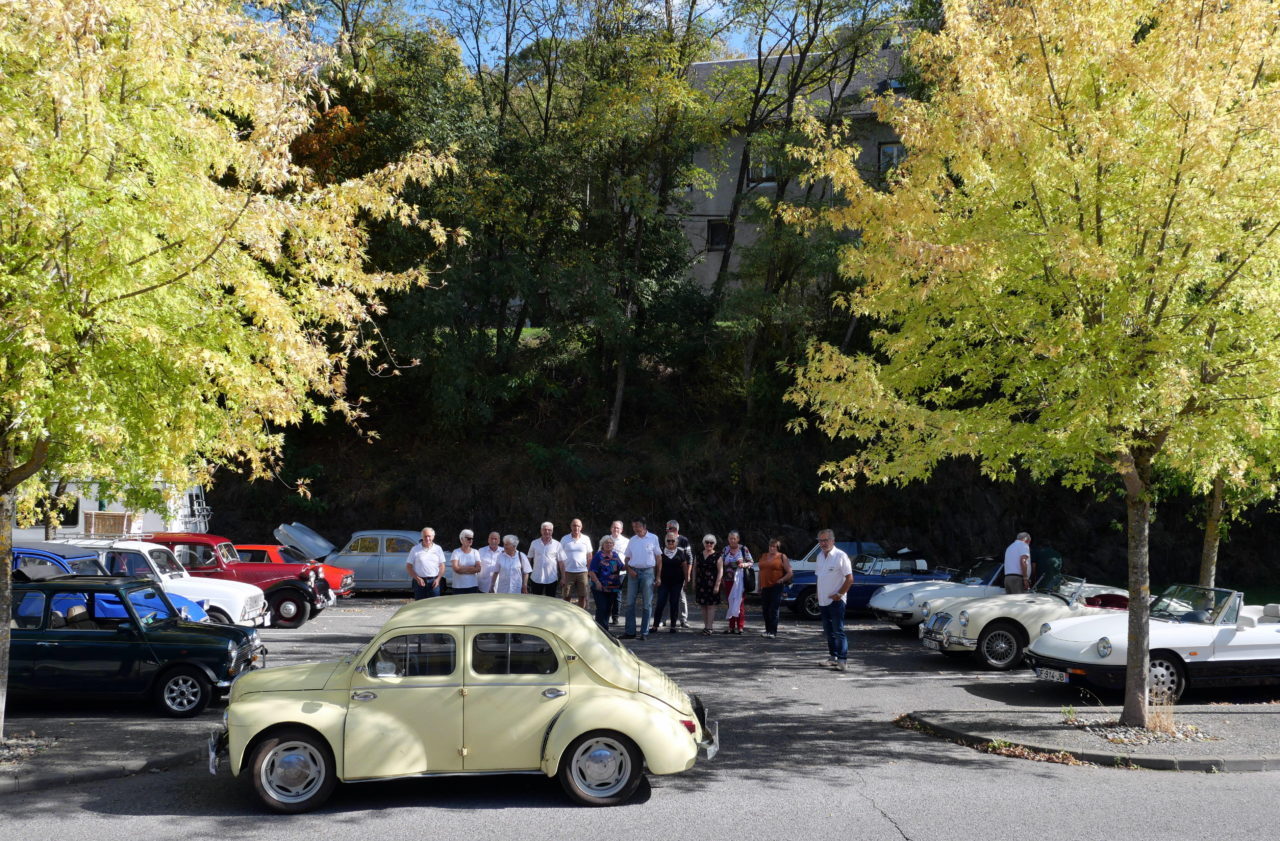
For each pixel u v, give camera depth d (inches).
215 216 307.1
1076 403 343.3
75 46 279.0
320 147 1019.9
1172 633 458.9
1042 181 366.6
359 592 983.6
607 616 651.5
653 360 1326.3
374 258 1048.2
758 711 429.7
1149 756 339.6
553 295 1104.8
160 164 306.8
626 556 644.1
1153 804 292.5
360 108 1075.9
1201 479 490.3
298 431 1223.5
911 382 411.2
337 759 281.0
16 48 286.0
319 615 772.6
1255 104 327.9
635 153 1147.3
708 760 344.5
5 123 265.0
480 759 286.2
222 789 305.9
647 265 1213.7
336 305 338.3
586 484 1159.0
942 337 411.2
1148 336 354.3
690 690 475.2
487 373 1173.7
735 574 685.3
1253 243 349.7
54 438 311.3
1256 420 338.3
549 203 1168.2
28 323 263.6
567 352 1196.5
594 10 1181.7
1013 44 376.2
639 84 1090.7
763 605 681.0
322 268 349.7
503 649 292.5
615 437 1226.6
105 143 286.4
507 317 1205.7
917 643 655.8
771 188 1250.0
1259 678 458.9
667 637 660.1
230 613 609.0
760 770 331.6
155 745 349.1
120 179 294.8
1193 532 1161.4
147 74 300.2
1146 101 365.7
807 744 370.3
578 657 294.2
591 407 1252.5
